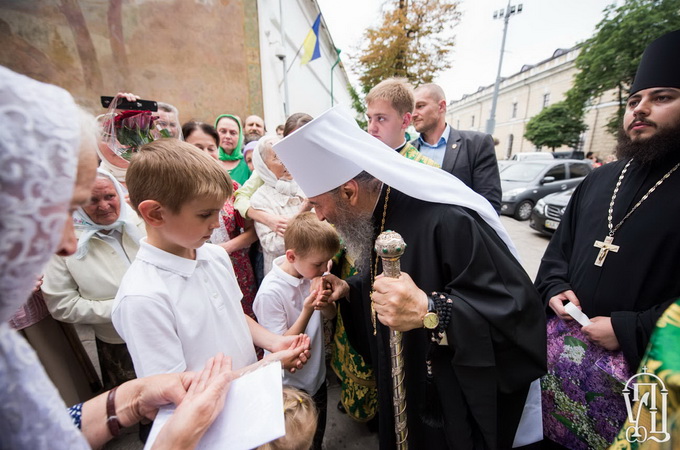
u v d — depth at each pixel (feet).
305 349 3.43
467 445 2.89
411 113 6.23
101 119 5.55
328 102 46.73
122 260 4.59
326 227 4.17
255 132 13.33
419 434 3.45
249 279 6.61
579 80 50.31
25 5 13.79
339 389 6.58
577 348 3.87
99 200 4.20
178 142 2.60
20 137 0.87
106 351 5.08
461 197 3.01
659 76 3.36
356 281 4.40
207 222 2.67
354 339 4.62
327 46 40.55
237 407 2.07
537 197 23.39
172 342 2.60
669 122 3.34
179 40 16.07
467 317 2.62
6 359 1.03
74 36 14.61
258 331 3.85
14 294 0.98
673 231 3.29
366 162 2.79
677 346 1.56
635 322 3.28
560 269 4.66
